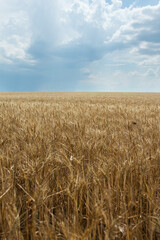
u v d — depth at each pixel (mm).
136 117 5395
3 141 2824
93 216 1520
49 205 1791
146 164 2203
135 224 1600
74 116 5156
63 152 2391
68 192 1685
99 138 3170
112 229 1345
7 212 1495
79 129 3502
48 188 1868
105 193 1629
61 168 2227
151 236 1432
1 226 1471
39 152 2516
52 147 2709
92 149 2613
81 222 1660
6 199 1628
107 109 7297
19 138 3027
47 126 3814
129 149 2635
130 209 1698
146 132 3662
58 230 1506
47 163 2195
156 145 2889
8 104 7844
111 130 3932
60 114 5355
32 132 3170
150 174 2143
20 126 3924
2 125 3832
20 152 2482
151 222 1537
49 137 3135
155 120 4734
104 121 4707
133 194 1791
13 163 2146
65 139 3061
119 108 7562
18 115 4844
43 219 1651
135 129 3930
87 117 5266
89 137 3109
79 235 1315
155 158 2416
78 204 1815
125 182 1974
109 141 3062
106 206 1612
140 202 1790
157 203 1814
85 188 1896
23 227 1583
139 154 2484
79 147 2709
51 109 6664
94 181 1873
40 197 1628
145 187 1948
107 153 2631
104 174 1966
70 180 1873
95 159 2453
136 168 2141
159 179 2170
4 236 1342
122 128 3979
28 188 1846
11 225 1345
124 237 1519
